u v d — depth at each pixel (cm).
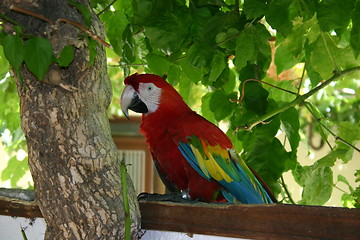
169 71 274
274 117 269
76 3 174
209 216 192
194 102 358
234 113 276
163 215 202
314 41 248
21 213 228
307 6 222
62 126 182
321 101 595
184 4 258
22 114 187
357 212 164
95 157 186
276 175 268
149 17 245
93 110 189
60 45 172
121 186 193
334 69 252
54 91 181
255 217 182
